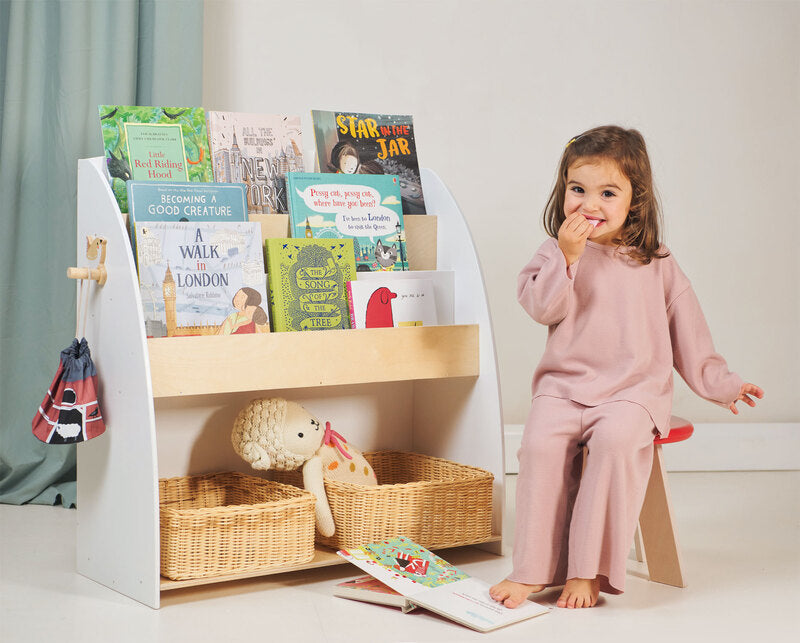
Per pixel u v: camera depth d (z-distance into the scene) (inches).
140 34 87.0
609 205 62.4
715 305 106.7
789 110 107.2
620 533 58.5
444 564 63.8
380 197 75.9
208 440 73.0
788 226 107.7
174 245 64.6
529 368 103.4
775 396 108.1
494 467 73.1
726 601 61.1
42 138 84.8
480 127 100.8
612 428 59.1
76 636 53.7
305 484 68.4
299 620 56.9
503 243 102.1
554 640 53.7
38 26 84.3
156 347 60.3
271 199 73.2
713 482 99.7
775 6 106.1
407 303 73.3
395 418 81.5
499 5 100.5
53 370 85.4
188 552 59.5
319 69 96.5
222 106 93.9
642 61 103.7
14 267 85.4
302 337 65.9
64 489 85.1
